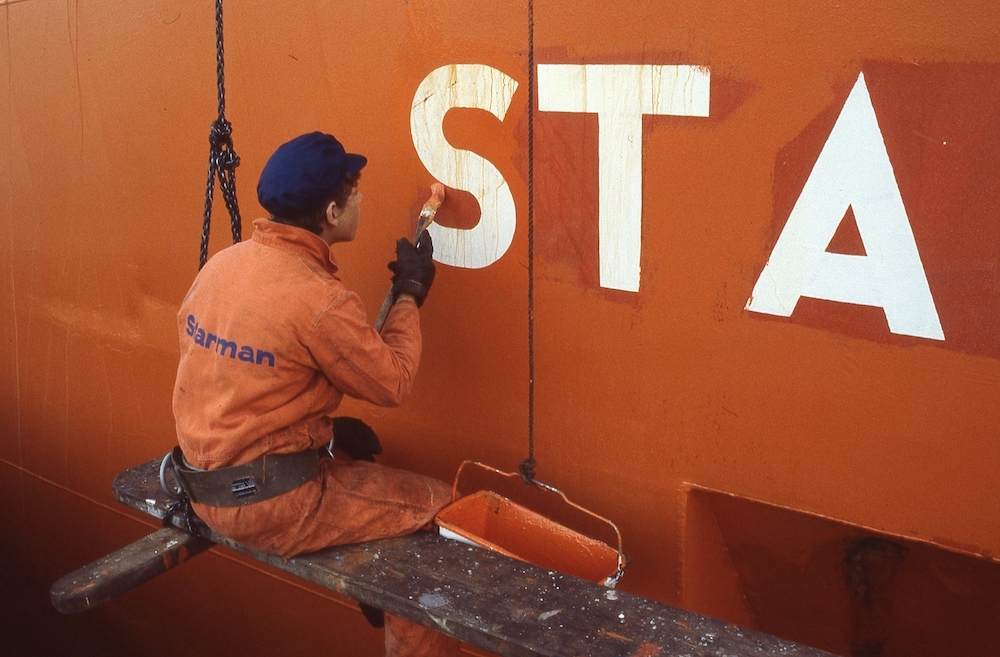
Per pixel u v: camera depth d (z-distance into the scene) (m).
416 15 2.70
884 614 2.53
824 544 2.45
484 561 2.29
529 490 2.88
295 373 2.20
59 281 4.15
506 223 2.69
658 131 2.35
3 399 4.76
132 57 3.46
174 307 3.69
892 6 1.97
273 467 2.23
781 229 2.22
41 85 3.85
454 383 2.96
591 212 2.52
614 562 2.40
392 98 2.82
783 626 2.81
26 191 4.13
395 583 2.19
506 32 2.54
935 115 1.97
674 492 2.57
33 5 3.74
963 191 1.97
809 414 2.29
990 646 2.39
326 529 2.32
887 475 2.21
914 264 2.06
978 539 2.12
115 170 3.70
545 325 2.70
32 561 5.15
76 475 4.52
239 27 3.10
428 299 2.94
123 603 4.85
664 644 1.93
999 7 1.85
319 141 2.24
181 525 2.60
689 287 2.41
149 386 3.93
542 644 1.94
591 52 2.41
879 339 2.15
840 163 2.11
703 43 2.23
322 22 2.90
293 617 3.90
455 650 2.50
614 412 2.63
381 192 2.93
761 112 2.18
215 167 2.45
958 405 2.08
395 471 2.53
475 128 2.67
